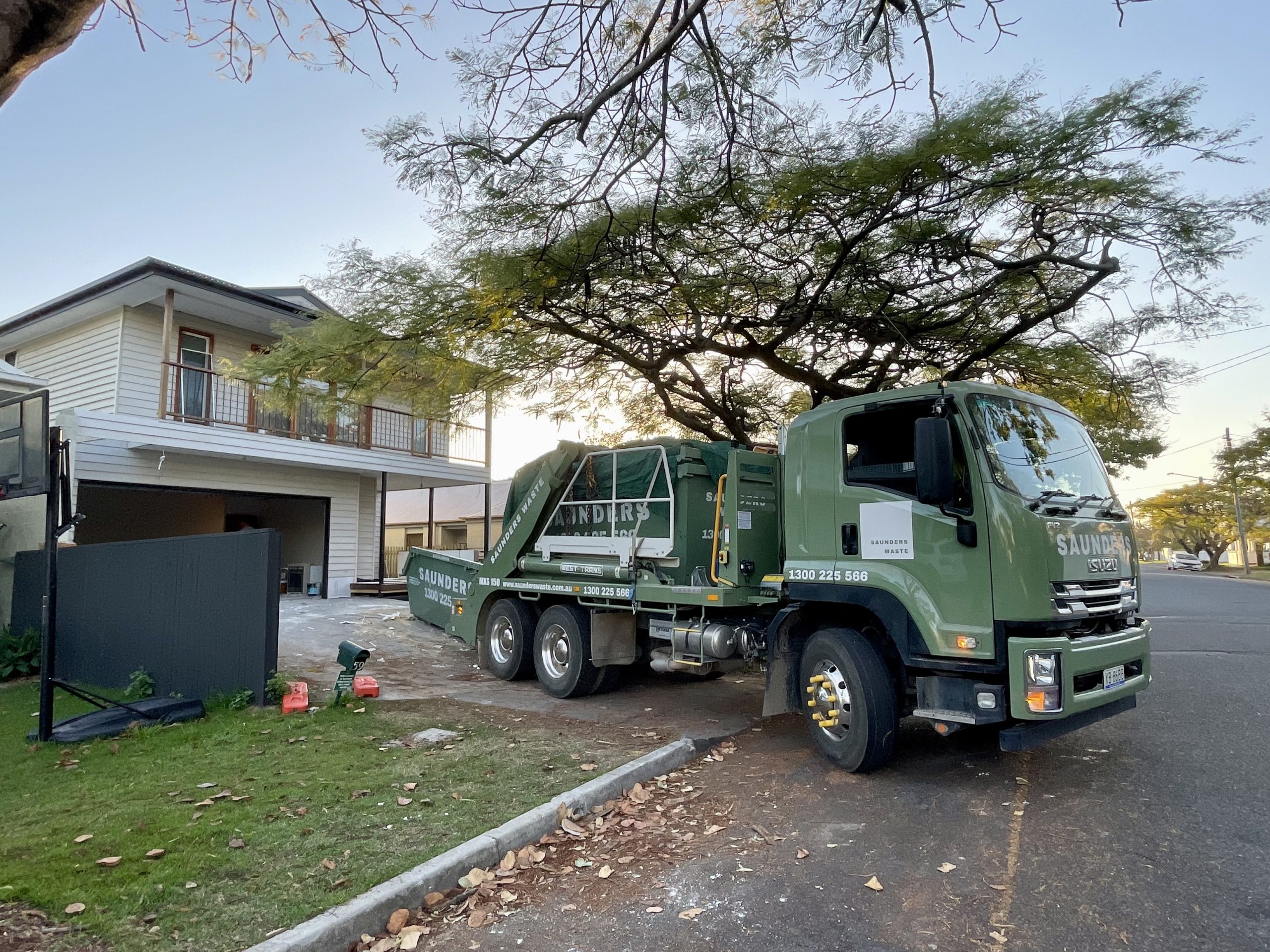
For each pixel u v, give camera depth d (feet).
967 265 31.17
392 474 60.13
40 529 37.09
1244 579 131.34
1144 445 58.65
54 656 23.24
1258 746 20.58
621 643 27.71
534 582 29.66
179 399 48.14
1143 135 24.73
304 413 55.93
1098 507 19.22
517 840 14.74
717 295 32.42
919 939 11.35
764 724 24.38
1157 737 21.71
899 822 15.90
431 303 30.01
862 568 19.04
